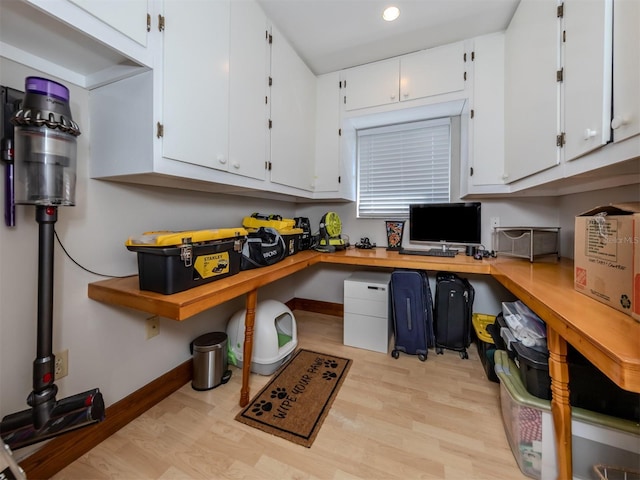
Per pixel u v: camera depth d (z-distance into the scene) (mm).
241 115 1518
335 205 2822
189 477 1052
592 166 981
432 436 1251
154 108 1043
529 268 1573
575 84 1067
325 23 1760
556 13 1207
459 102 1981
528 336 1265
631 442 914
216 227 1920
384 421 1344
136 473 1066
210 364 1602
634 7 775
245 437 1246
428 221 2252
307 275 3014
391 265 1937
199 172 1262
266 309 1893
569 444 944
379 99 2182
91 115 1191
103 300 1159
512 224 2174
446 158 2408
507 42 1750
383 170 2643
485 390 1590
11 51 949
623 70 821
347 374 1757
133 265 1377
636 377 547
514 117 1648
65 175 938
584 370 1009
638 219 731
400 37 1891
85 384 1195
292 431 1278
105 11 888
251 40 1572
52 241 955
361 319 2113
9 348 984
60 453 1078
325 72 2363
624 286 793
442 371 1797
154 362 1494
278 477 1051
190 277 1142
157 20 1048
